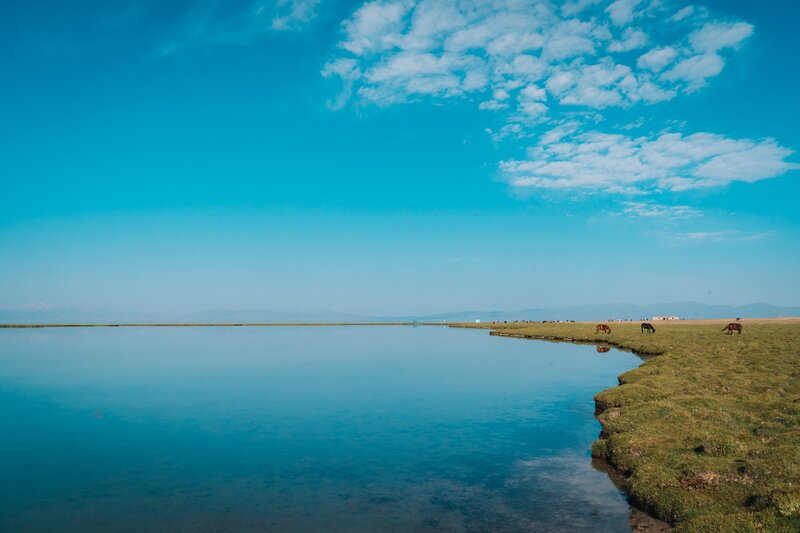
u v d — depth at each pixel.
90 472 23.12
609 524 16.44
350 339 140.75
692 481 17.55
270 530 16.59
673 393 32.03
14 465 24.31
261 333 191.25
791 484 15.35
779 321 159.62
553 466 23.00
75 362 75.06
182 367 67.50
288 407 38.47
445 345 106.88
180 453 26.20
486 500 19.03
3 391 47.47
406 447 26.77
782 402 27.36
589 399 39.56
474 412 35.56
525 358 72.88
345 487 20.81
